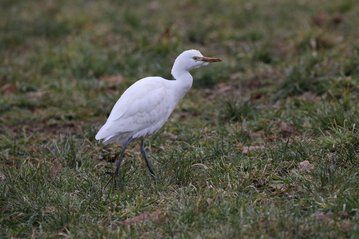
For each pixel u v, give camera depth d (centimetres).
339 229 825
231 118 1293
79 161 1124
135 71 1634
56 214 922
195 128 1263
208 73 1550
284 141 1141
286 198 934
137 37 1861
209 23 1980
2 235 895
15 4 2309
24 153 1201
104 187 995
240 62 1655
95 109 1420
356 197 886
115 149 1192
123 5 2238
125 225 888
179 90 1066
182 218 879
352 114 1172
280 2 2125
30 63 1730
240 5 2139
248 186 966
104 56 1719
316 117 1204
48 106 1471
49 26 1989
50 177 1041
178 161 1059
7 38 1931
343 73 1426
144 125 1019
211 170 1025
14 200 960
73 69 1667
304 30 1752
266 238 812
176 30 1880
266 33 1866
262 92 1437
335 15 1938
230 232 828
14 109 1460
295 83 1404
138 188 990
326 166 987
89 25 1997
